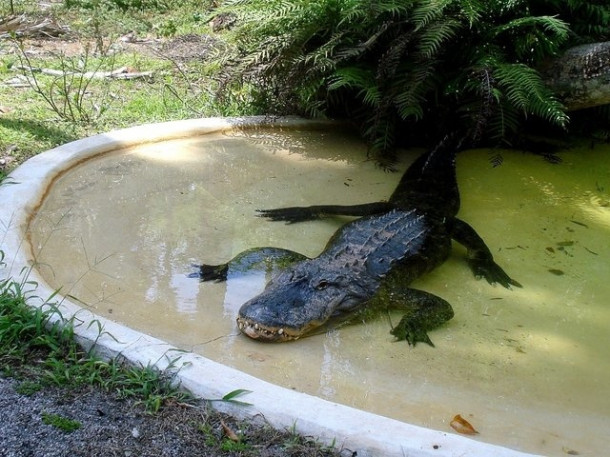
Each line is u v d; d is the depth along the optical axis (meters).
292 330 3.36
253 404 2.59
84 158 4.97
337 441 2.47
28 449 2.35
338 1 5.71
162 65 7.29
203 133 5.78
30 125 5.42
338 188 5.17
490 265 4.21
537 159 6.02
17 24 7.52
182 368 2.76
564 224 4.86
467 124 5.98
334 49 5.73
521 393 3.12
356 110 6.04
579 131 6.55
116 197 4.64
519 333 3.61
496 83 5.53
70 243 3.99
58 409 2.54
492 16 5.81
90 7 8.63
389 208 4.75
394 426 2.53
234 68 6.21
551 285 4.08
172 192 4.83
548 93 5.50
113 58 7.02
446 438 2.49
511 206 5.12
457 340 3.52
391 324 3.66
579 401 3.09
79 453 2.36
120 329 2.98
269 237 4.40
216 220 4.52
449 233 4.53
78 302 3.43
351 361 3.29
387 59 5.34
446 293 3.99
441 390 3.10
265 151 5.71
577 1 5.89
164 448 2.42
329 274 3.69
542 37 5.66
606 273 4.24
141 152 5.36
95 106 6.03
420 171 5.36
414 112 5.39
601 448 2.76
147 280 3.76
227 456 2.40
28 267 3.41
